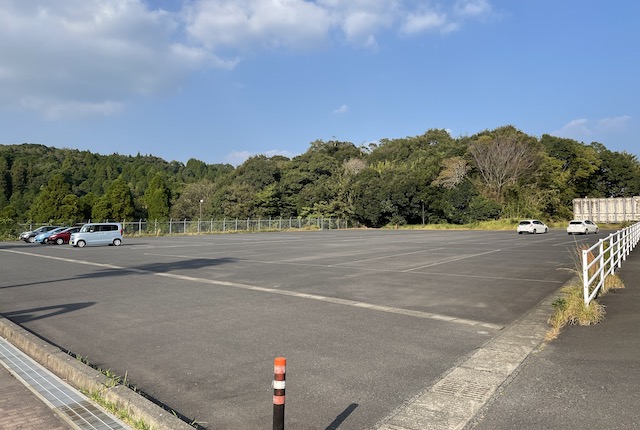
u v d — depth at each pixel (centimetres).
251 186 7406
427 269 1551
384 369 545
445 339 676
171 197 8538
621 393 454
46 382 514
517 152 6144
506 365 550
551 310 866
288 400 455
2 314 875
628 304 877
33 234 3978
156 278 1367
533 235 4166
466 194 6284
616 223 5681
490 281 1265
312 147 10450
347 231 5956
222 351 623
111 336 706
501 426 390
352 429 392
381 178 7169
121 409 429
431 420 405
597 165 7562
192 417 420
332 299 1004
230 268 1623
